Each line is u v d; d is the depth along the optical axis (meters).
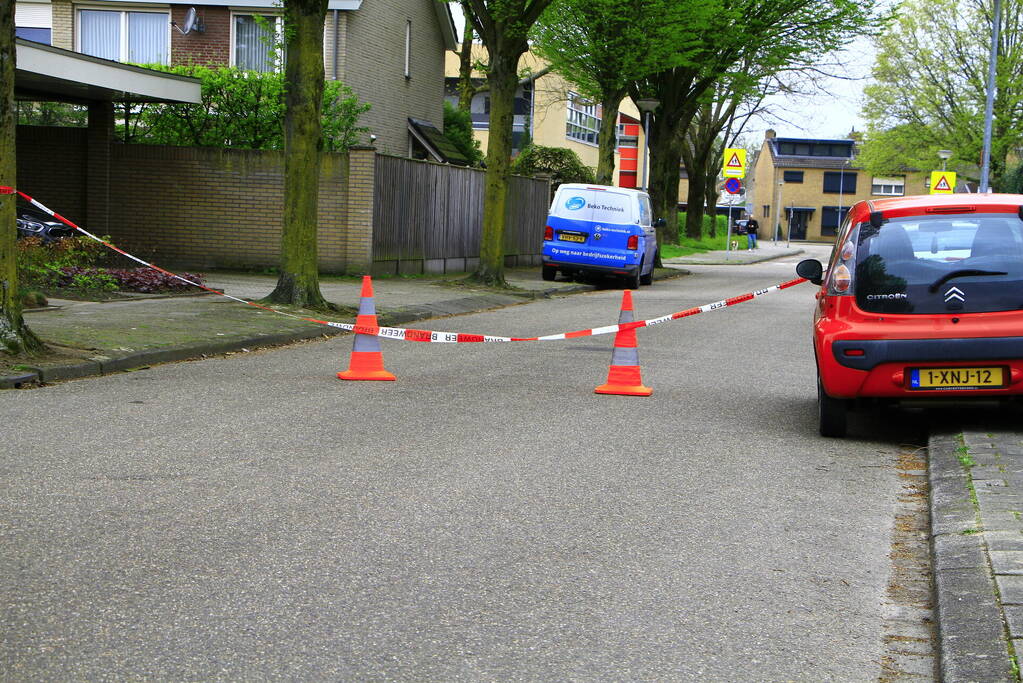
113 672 3.62
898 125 52.53
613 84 28.77
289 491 6.02
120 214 22.91
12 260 9.82
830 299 7.88
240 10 29.84
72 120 26.98
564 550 5.12
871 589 4.71
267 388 9.56
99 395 8.89
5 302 9.80
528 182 30.80
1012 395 7.54
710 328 16.02
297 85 15.18
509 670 3.72
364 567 4.77
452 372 10.95
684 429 8.26
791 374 11.37
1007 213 7.74
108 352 10.53
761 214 109.25
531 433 7.89
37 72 18.38
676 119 32.78
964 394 7.55
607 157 29.22
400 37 33.06
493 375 10.80
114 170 22.78
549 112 56.59
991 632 3.90
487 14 20.62
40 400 8.57
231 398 8.98
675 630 4.15
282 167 22.53
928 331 7.53
